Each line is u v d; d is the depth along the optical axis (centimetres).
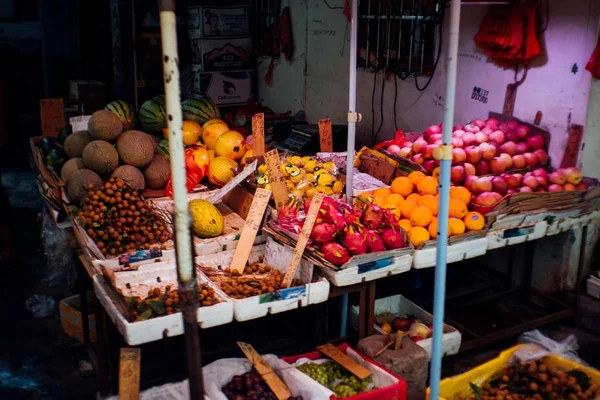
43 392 352
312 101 725
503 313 434
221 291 302
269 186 377
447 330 365
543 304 449
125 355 253
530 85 441
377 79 606
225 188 376
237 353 360
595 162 426
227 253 348
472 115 493
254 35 845
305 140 598
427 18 526
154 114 472
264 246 357
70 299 413
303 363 299
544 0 422
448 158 217
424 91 545
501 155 419
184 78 867
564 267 446
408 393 305
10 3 1473
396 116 586
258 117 422
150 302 280
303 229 311
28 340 409
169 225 358
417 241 340
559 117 425
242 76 844
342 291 321
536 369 312
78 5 1030
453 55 210
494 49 451
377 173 423
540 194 379
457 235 350
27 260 543
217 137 442
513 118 455
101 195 343
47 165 415
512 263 453
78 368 377
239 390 277
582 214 398
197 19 808
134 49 862
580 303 448
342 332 372
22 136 947
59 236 482
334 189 387
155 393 270
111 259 320
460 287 464
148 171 402
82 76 1058
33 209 684
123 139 392
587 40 401
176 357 369
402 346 311
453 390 298
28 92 1153
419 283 446
